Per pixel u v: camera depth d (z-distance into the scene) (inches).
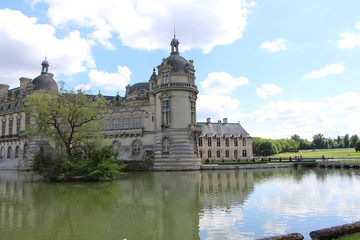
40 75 2928.2
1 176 2094.0
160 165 2386.8
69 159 1651.1
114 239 619.8
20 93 3051.2
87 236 638.5
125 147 2605.8
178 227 697.0
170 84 2405.3
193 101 2502.5
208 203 954.7
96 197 1089.4
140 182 1558.8
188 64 2501.2
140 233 658.2
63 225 720.3
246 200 997.2
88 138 1770.4
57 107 1646.2
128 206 924.6
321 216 773.3
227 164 2738.7
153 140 2539.4
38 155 1680.6
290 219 748.0
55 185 1466.5
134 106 2630.4
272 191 1176.8
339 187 1264.8
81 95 1673.2
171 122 2385.6
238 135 4010.8
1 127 3216.0
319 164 2662.4
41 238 625.9
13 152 3034.0
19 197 1100.5
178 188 1301.7
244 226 694.5
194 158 2409.0
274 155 5831.7
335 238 513.0
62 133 1718.8
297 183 1423.5
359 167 2410.2
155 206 919.7
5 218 787.4
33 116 1664.6
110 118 2674.7
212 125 4028.1
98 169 1603.1
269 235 628.1
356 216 768.9
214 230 668.1
